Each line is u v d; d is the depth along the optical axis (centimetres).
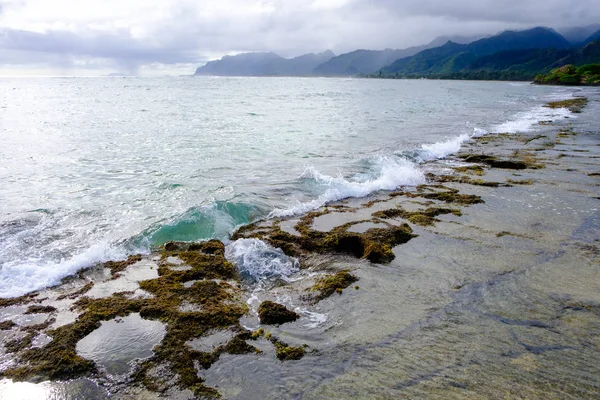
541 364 474
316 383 445
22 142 1916
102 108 3806
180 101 4894
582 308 595
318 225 943
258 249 780
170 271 702
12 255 758
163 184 1227
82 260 726
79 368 464
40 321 558
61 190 1159
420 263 757
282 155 1705
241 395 429
